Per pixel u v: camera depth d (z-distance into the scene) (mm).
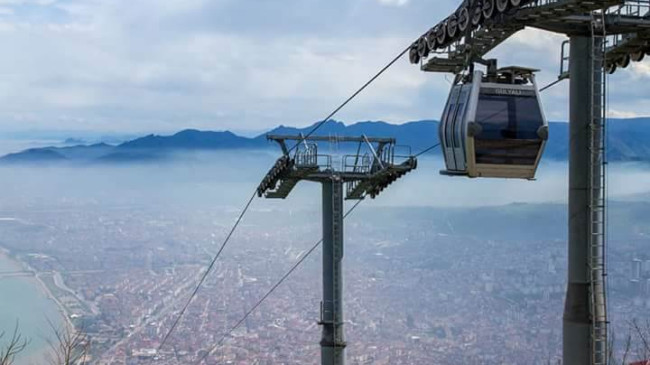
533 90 14195
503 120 13977
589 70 12336
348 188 26047
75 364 14383
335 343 25422
